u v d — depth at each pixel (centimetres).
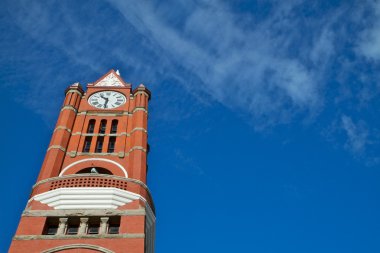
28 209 4131
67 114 5478
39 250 3728
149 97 6100
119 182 4431
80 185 4341
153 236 4541
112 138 5281
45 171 4581
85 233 3944
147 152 5538
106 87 6125
